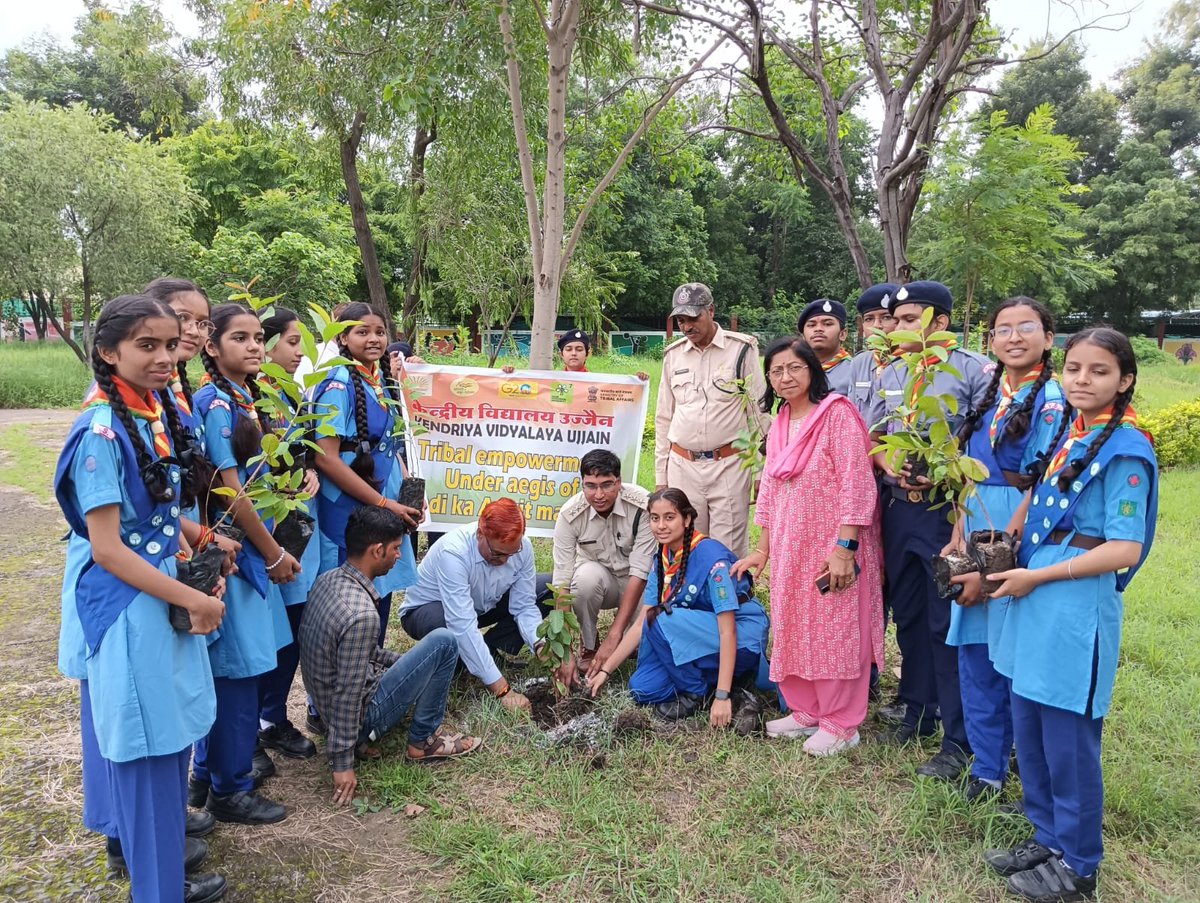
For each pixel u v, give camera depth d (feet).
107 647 7.36
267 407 9.25
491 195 31.63
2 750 11.60
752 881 8.94
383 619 12.66
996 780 10.21
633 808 10.21
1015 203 24.64
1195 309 107.04
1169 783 10.48
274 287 61.36
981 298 36.96
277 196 72.02
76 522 7.54
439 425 16.48
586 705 12.87
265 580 9.75
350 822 10.09
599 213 30.63
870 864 9.25
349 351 12.39
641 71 27.68
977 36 26.08
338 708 10.28
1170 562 19.53
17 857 9.32
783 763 11.22
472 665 12.61
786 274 118.93
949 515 9.69
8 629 16.06
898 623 11.95
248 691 9.70
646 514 14.30
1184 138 99.81
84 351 58.65
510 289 34.17
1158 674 13.88
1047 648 8.36
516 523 12.41
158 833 7.67
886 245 23.48
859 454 11.07
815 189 109.81
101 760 8.19
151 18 33.71
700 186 107.96
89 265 56.08
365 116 32.50
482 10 18.89
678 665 12.73
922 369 9.49
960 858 9.29
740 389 14.10
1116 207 93.09
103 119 57.47
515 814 10.18
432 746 11.34
